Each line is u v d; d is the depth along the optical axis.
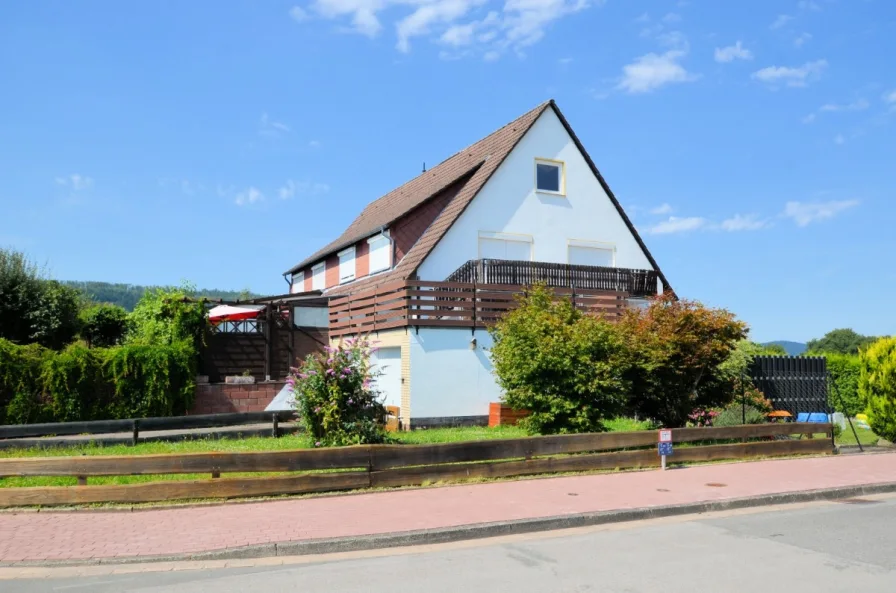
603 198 25.47
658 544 8.18
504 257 23.55
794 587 6.47
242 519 9.02
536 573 6.93
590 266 22.50
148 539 8.09
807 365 21.64
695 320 15.62
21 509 9.49
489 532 8.69
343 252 29.94
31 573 7.12
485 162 24.83
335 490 10.77
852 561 7.41
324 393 13.11
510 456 12.27
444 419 18.44
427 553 7.86
